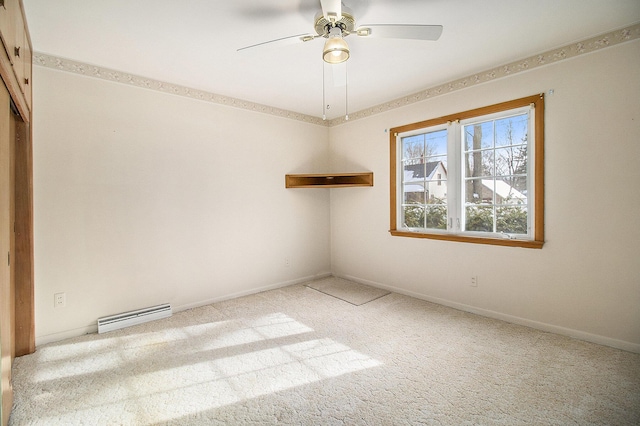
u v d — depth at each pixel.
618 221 2.28
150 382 1.99
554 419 1.62
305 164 4.32
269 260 3.96
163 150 3.11
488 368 2.10
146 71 2.86
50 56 2.51
